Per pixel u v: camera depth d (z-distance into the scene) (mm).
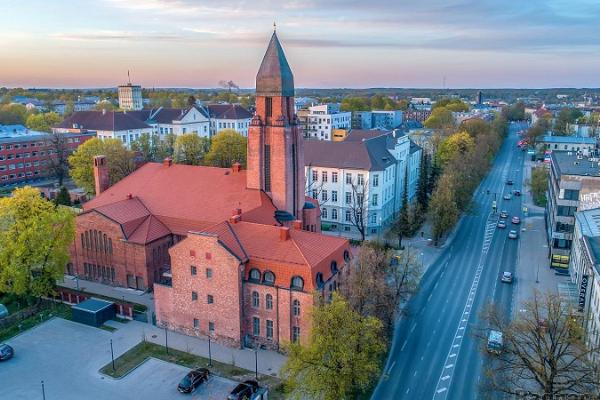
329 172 103250
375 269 58562
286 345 46000
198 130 191625
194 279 58688
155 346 58219
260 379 51781
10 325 62781
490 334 58000
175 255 59250
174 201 75000
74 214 70375
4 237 62969
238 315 56844
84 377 52312
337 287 59219
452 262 85688
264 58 69000
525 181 155250
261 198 70312
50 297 70125
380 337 51969
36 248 63438
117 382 51531
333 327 44812
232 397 47938
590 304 57812
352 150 103375
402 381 51688
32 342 59094
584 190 78938
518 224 108938
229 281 56438
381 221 103750
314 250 57438
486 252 91000
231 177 74812
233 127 198000
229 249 56031
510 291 73438
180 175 78188
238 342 57562
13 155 143375
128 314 64750
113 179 114375
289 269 54844
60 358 55844
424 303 69312
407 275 64750
